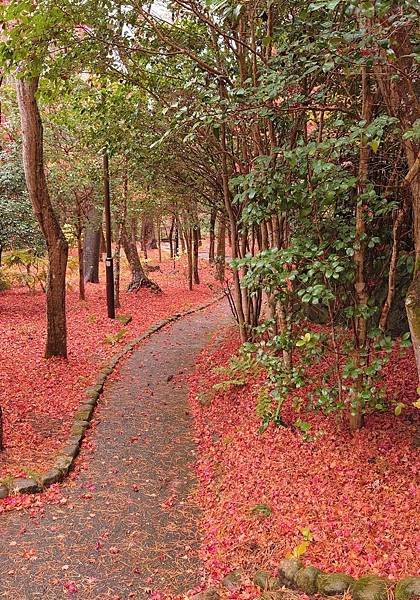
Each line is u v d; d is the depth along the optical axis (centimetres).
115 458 561
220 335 1075
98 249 1906
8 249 1494
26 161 803
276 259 417
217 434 603
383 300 666
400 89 374
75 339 1071
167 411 710
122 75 672
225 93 512
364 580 304
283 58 432
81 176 1262
